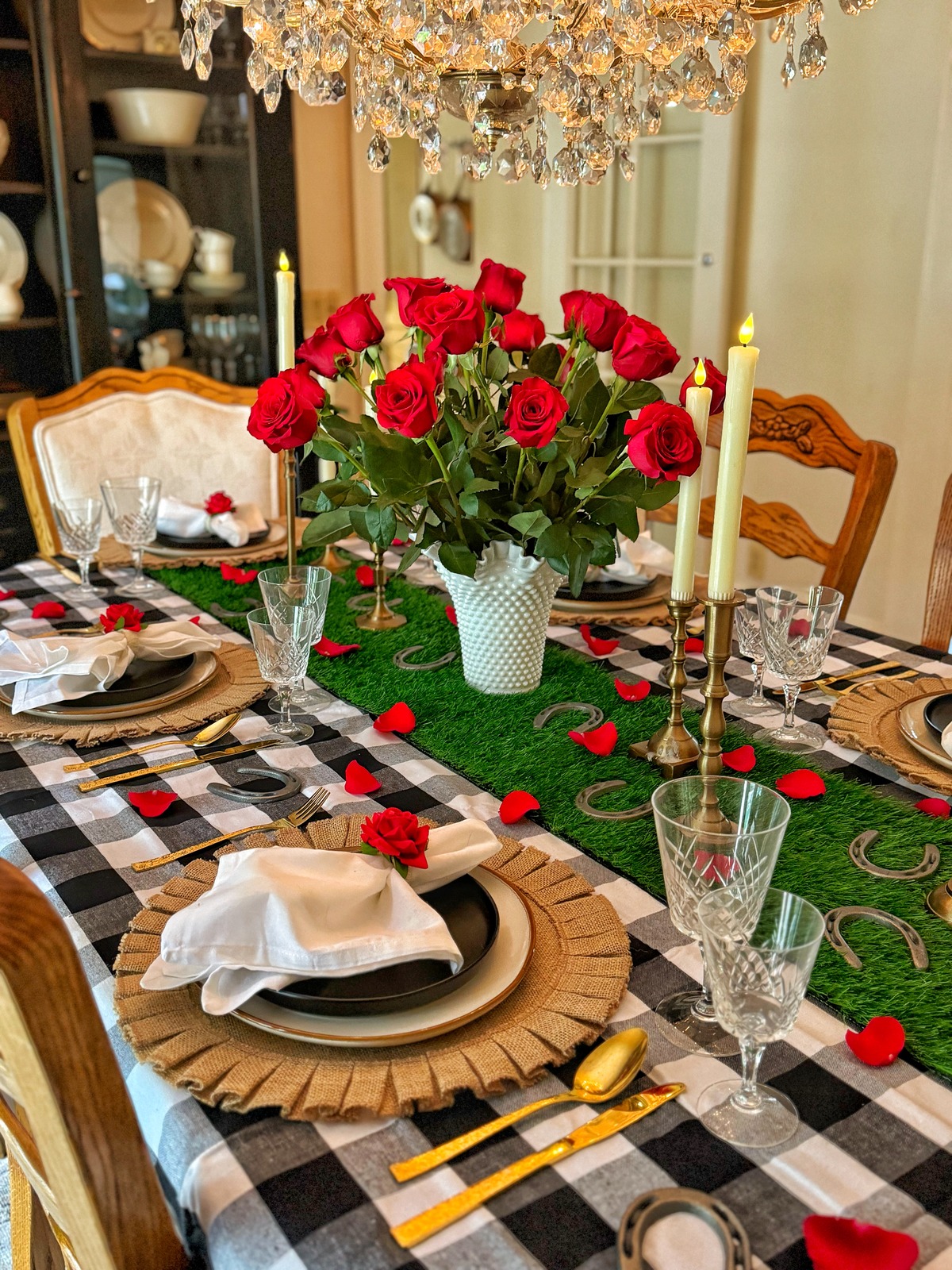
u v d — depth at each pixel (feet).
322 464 5.38
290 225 11.92
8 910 1.94
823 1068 2.48
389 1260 1.98
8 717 4.24
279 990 2.46
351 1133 2.26
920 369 9.47
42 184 10.36
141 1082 2.45
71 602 5.74
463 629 4.59
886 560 10.16
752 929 2.48
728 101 4.87
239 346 11.98
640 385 4.02
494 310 4.24
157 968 2.48
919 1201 2.11
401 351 14.53
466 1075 2.33
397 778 3.88
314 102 5.30
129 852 3.35
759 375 11.00
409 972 2.62
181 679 4.48
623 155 5.28
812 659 4.05
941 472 9.50
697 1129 2.29
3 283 10.34
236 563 6.30
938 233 9.07
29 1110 2.09
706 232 10.76
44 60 10.02
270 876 2.62
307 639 4.05
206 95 11.09
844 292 10.07
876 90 9.43
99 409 7.56
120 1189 2.18
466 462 3.97
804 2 4.58
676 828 2.59
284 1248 2.02
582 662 4.99
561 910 2.97
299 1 4.36
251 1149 2.22
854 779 3.90
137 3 10.48
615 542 4.17
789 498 10.87
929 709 4.00
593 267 12.21
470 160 5.17
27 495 7.35
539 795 3.76
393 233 14.65
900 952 2.91
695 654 5.11
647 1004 2.68
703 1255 1.99
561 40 4.35
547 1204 2.10
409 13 4.13
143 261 11.10
